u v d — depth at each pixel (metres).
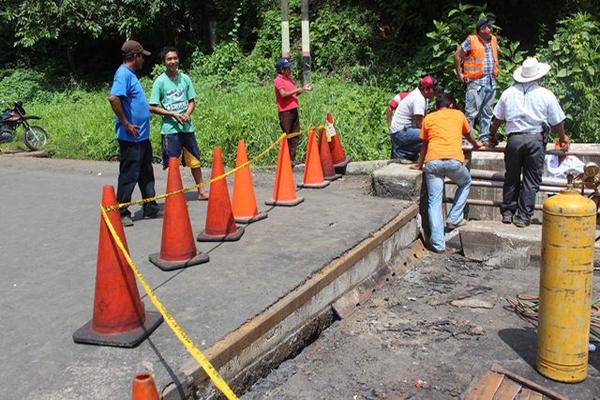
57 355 3.67
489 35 8.95
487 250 6.79
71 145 12.80
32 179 9.56
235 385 3.84
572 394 3.95
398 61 15.03
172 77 7.02
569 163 7.88
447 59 11.95
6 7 19.92
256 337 4.04
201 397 3.51
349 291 5.48
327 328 5.04
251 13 19.33
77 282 4.93
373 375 4.26
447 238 7.46
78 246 5.90
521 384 4.04
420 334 4.91
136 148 6.30
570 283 3.93
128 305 3.83
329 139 8.99
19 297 4.64
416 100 8.17
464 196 7.32
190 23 20.50
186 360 3.56
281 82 9.38
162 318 4.07
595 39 11.16
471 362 4.42
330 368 4.37
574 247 3.89
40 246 5.95
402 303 5.60
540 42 14.16
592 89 10.62
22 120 13.34
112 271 3.80
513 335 4.86
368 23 16.50
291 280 4.80
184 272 5.00
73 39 20.92
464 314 5.33
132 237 6.02
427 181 7.18
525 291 5.88
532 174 6.84
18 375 3.46
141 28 19.80
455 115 7.07
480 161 8.87
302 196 7.75
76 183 9.12
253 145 10.70
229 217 5.88
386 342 4.78
